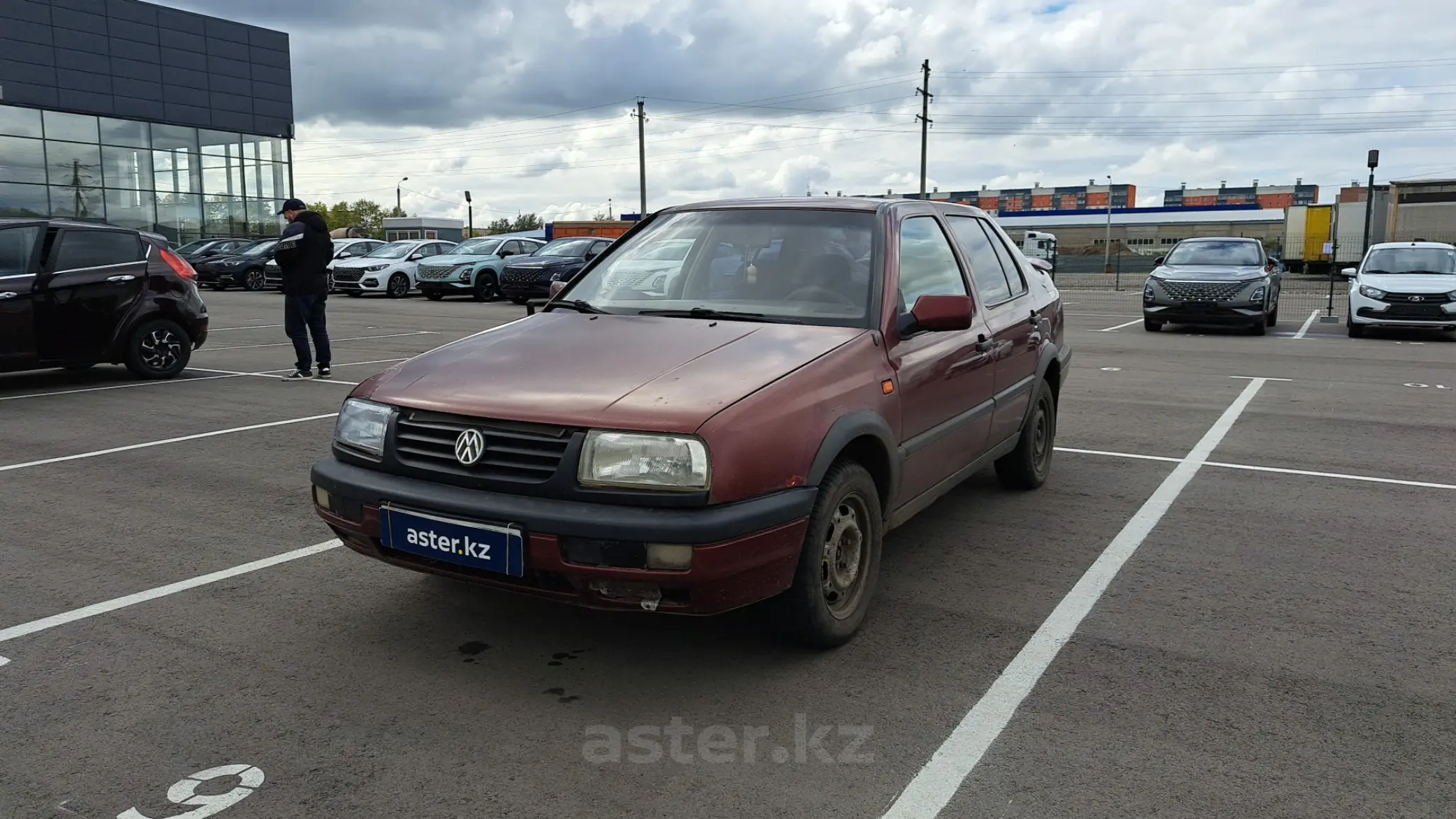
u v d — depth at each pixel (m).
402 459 3.33
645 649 3.61
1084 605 4.04
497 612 3.96
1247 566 4.54
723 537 2.98
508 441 3.16
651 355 3.52
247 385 9.87
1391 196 34.00
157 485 5.95
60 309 9.32
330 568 4.49
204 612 3.97
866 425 3.53
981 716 3.11
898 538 4.93
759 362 3.44
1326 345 14.22
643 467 3.00
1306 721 3.08
